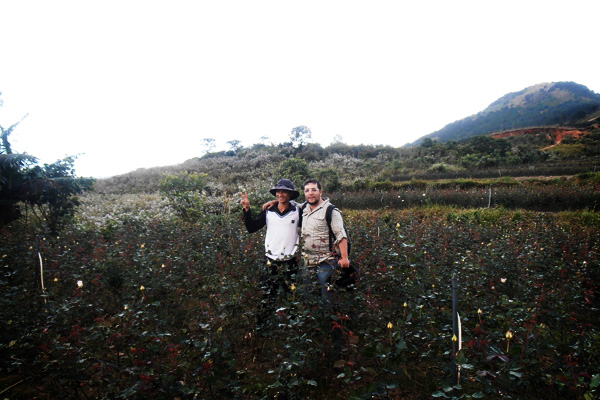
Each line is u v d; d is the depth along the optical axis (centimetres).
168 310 310
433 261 425
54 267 377
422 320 277
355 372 219
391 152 3169
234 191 1383
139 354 222
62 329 256
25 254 425
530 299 344
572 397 232
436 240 546
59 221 622
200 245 519
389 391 246
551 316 312
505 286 390
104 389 233
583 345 272
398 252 399
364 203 1244
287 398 241
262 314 318
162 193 923
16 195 559
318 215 336
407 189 1497
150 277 364
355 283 319
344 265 310
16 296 328
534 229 652
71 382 227
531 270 410
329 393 255
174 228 615
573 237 550
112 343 231
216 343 244
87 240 542
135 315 255
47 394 248
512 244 500
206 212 866
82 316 286
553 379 230
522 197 1141
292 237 354
